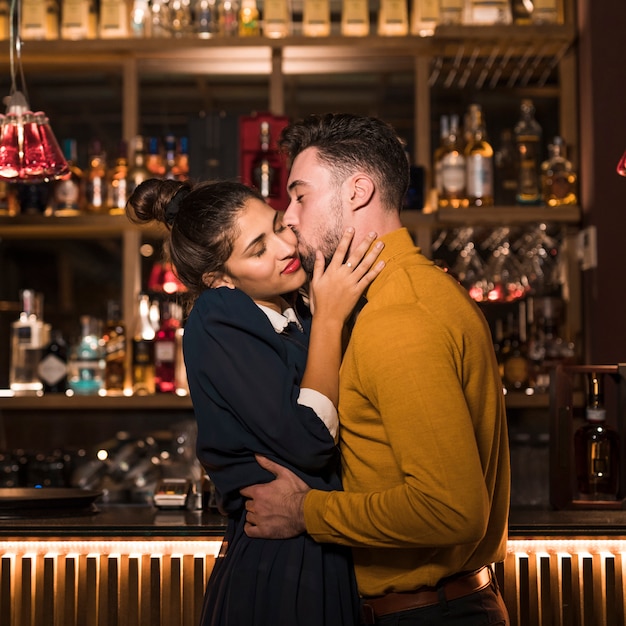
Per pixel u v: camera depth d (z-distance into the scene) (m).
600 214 2.90
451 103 3.35
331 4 3.35
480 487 1.36
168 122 3.40
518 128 3.12
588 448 2.31
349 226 1.61
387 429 1.40
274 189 3.03
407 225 3.07
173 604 2.05
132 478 2.72
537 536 2.00
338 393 1.52
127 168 3.10
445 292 1.49
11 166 2.29
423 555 1.50
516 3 3.18
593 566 2.05
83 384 3.04
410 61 3.25
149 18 3.18
